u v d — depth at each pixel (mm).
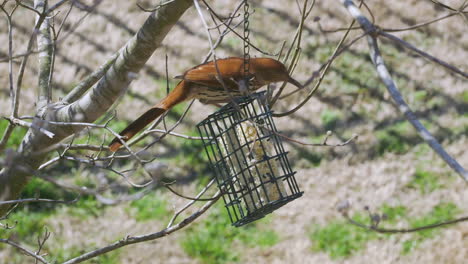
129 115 15305
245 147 7227
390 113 15234
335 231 13281
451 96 15406
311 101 15516
